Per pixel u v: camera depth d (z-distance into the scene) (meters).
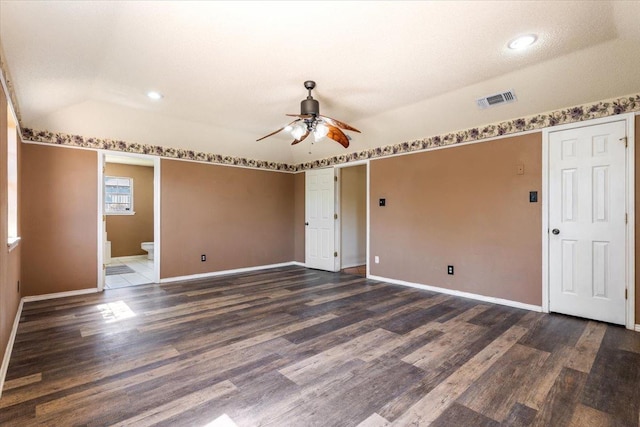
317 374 2.19
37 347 2.60
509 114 3.65
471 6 2.00
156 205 4.96
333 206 5.99
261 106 3.90
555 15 2.11
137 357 2.43
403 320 3.27
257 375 2.17
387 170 5.05
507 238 3.78
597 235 3.20
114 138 4.51
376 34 2.31
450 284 4.30
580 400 1.88
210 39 2.36
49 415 1.73
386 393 1.96
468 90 3.39
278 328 3.04
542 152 3.52
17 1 1.71
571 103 3.27
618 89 2.96
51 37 2.12
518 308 3.66
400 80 3.15
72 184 4.20
